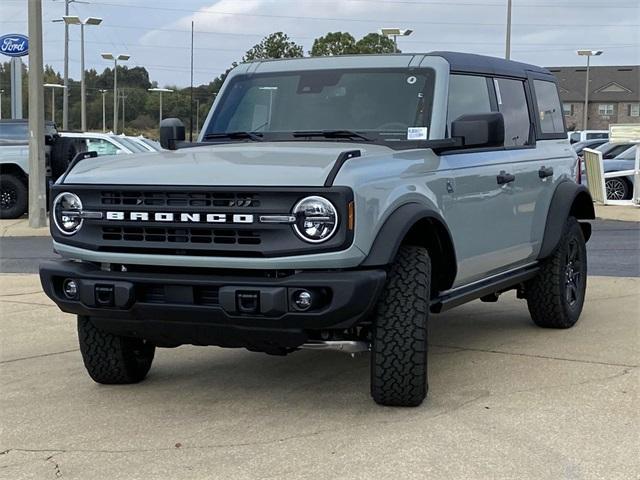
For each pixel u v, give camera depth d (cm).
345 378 580
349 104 587
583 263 755
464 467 411
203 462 425
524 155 667
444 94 571
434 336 708
